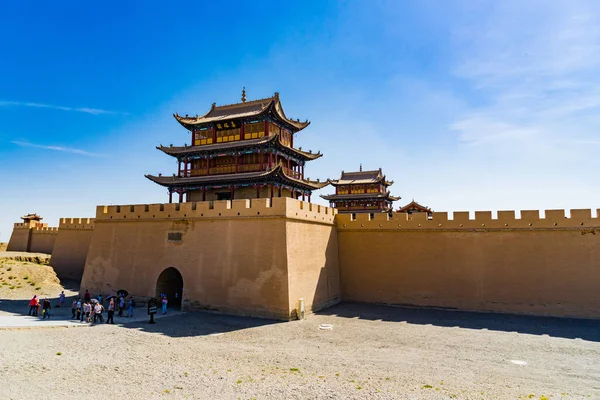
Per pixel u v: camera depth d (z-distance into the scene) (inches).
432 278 1390.3
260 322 1115.9
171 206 1402.6
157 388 609.6
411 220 1446.9
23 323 1026.1
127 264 1448.1
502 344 915.4
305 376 670.5
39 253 2468.0
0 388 585.3
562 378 687.7
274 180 1679.4
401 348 871.7
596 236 1226.0
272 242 1198.9
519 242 1304.1
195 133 1887.3
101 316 1111.6
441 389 621.3
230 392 596.7
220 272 1264.8
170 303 1429.6
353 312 1294.3
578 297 1222.3
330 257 1467.8
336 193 3041.3
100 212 1561.3
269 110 1683.1
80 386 609.6
